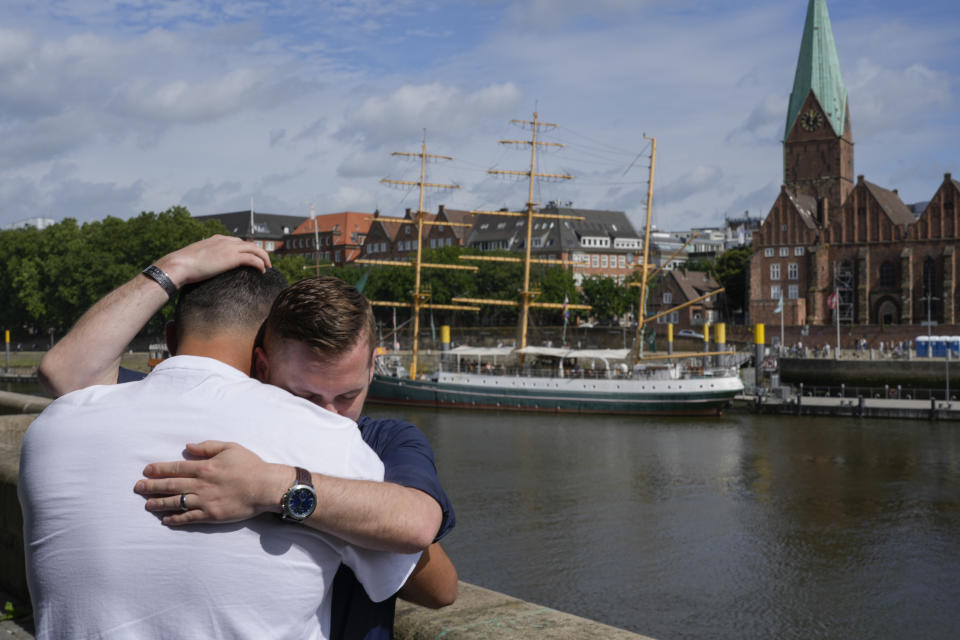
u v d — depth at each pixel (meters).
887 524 32.56
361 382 2.62
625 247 172.38
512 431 58.81
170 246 111.81
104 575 2.13
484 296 126.25
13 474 5.86
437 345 118.38
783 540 30.39
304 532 2.21
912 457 46.75
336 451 2.37
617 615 23.17
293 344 2.50
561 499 37.06
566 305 77.38
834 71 140.25
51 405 2.44
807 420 63.19
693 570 26.95
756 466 44.78
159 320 74.31
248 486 2.10
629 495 37.88
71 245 122.00
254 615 2.16
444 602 2.70
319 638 2.36
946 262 117.25
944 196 118.12
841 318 125.94
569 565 27.44
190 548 2.12
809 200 137.38
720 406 65.81
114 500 2.17
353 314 2.52
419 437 2.74
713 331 117.19
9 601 5.81
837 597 24.53
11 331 137.50
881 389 80.12
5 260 129.62
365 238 183.38
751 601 24.19
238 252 2.78
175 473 2.12
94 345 2.67
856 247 124.38
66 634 2.17
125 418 2.28
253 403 2.34
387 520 2.24
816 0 141.25
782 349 99.00
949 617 22.91
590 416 67.31
